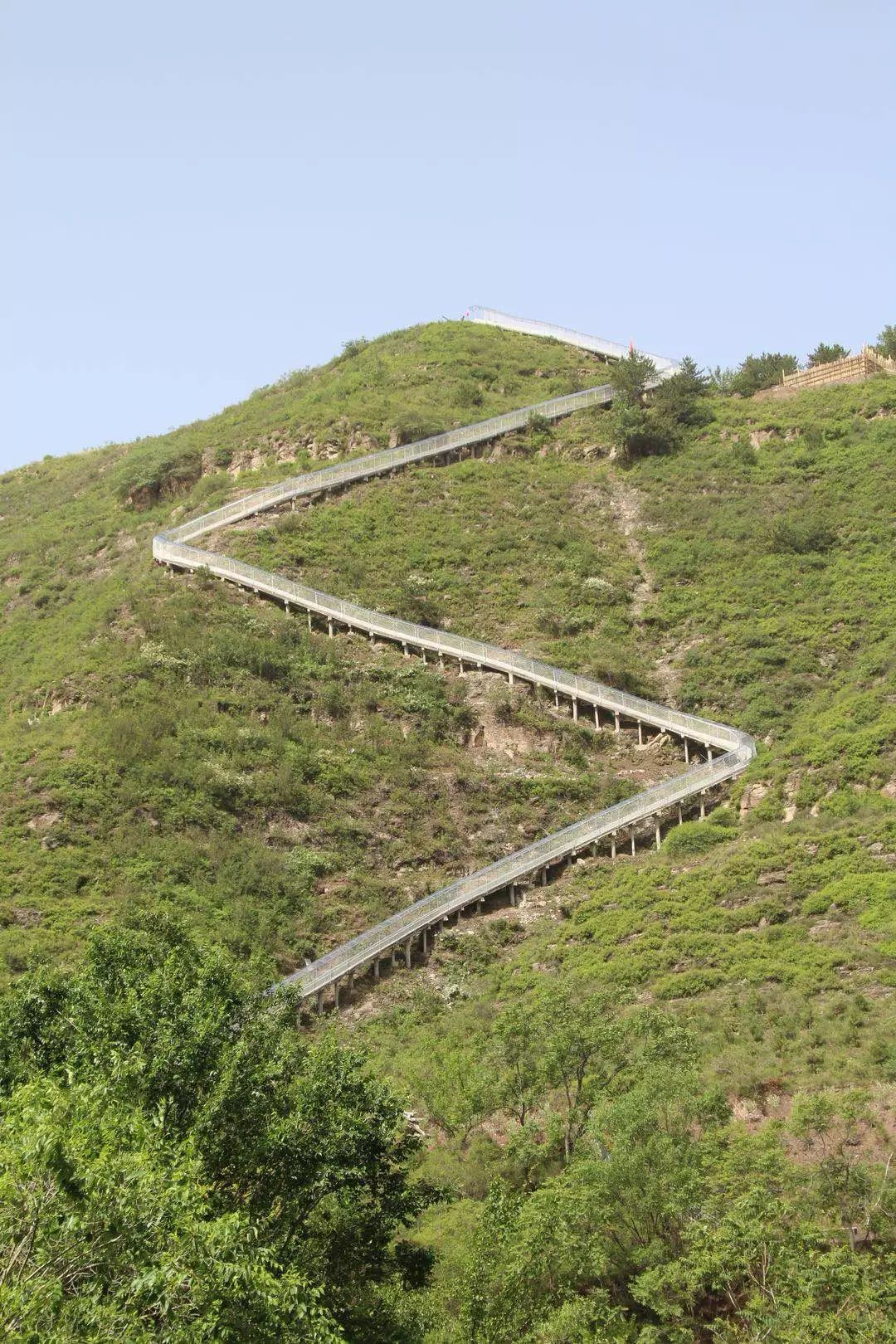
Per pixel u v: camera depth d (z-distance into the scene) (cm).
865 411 9381
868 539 8006
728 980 4666
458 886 5625
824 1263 2778
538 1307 2914
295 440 9625
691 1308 2948
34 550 9594
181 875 5559
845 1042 4053
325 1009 5109
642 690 7094
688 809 6094
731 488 8906
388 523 8512
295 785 6112
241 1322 2173
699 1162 3172
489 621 7700
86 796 5847
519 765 6525
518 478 9162
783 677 7038
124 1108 2488
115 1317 2016
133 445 12306
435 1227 3475
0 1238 2077
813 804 5750
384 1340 2827
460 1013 4894
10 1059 2836
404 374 11006
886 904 4844
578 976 4903
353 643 7256
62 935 5050
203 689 6644
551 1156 3666
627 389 10056
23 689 7031
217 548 8044
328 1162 2800
